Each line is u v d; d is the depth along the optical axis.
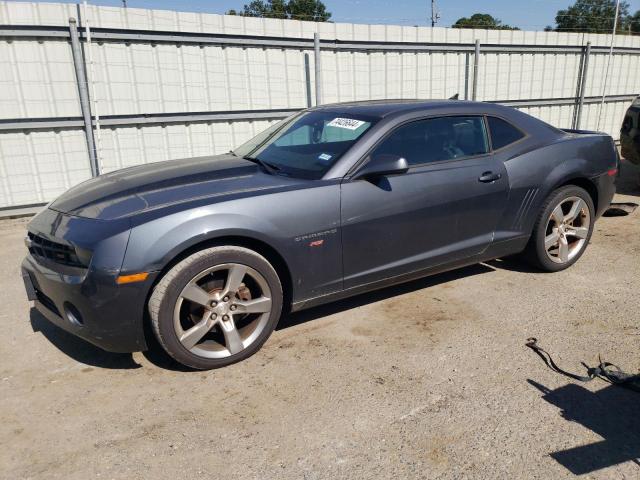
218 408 2.86
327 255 3.44
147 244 2.89
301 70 8.61
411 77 9.75
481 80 10.61
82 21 6.84
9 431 2.70
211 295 3.12
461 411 2.77
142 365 3.33
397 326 3.75
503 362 3.25
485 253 4.25
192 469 2.41
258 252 3.31
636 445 2.50
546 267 4.63
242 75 8.10
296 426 2.69
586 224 4.76
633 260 5.01
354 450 2.50
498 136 4.26
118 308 2.90
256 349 3.34
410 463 2.41
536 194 4.34
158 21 7.32
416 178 3.72
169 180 3.54
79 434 2.67
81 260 2.94
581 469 2.35
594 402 2.83
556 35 11.31
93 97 7.07
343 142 3.71
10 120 6.70
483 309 4.00
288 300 3.48
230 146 8.29
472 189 3.98
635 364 3.20
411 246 3.80
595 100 12.30
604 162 4.73
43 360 3.41
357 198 3.48
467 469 2.37
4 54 6.55
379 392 2.96
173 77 7.58
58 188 7.20
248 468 2.41
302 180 3.48
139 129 7.51
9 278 4.92
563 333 3.60
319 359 3.33
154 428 2.71
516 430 2.62
